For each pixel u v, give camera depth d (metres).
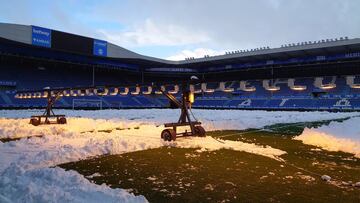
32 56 53.38
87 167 7.27
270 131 15.86
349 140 11.00
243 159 8.30
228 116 29.53
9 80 54.06
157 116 29.00
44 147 9.59
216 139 11.98
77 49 54.91
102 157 8.42
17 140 11.15
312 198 5.23
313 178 6.48
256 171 7.02
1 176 6.00
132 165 7.51
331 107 49.47
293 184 6.04
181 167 7.35
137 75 74.31
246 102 59.22
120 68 66.12
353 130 13.65
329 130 14.43
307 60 55.72
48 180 5.84
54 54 55.84
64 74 62.69
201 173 6.82
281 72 62.41
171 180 6.25
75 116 28.61
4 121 19.05
